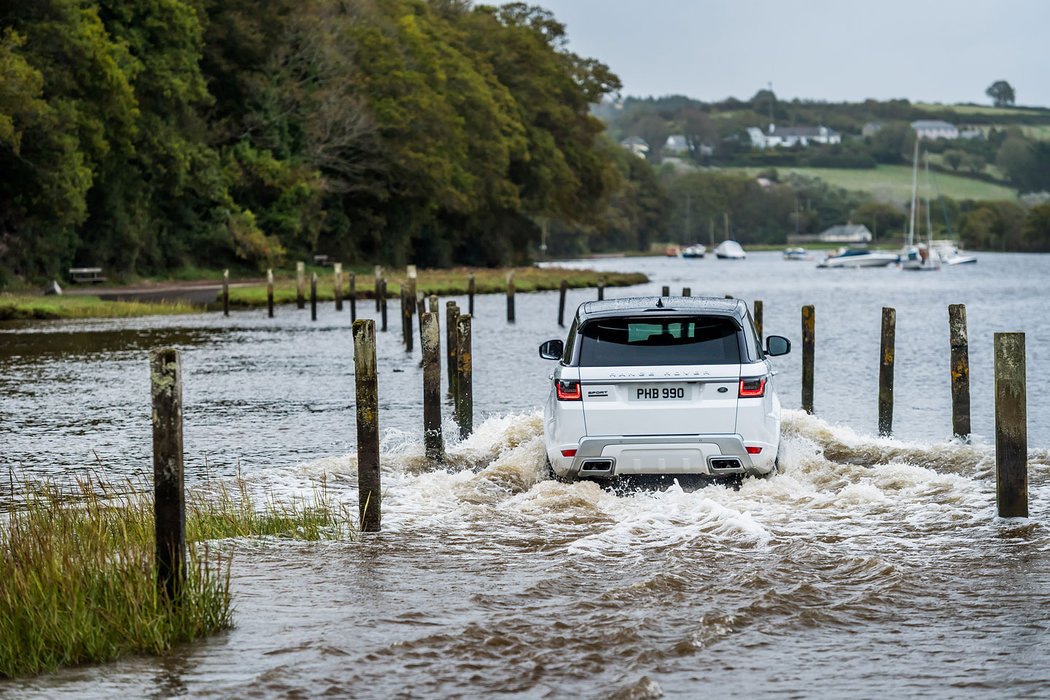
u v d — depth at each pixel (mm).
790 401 52094
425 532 25938
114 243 164750
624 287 197875
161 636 17500
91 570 19609
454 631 17953
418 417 47750
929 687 15344
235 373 64250
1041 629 17844
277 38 197500
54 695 15711
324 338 89062
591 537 24828
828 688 15359
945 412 48469
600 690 15430
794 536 24688
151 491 32812
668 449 28438
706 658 16625
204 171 175750
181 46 166500
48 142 133500
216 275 181375
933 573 21266
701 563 22266
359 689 15602
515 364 69000
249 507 27250
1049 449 35031
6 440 42250
